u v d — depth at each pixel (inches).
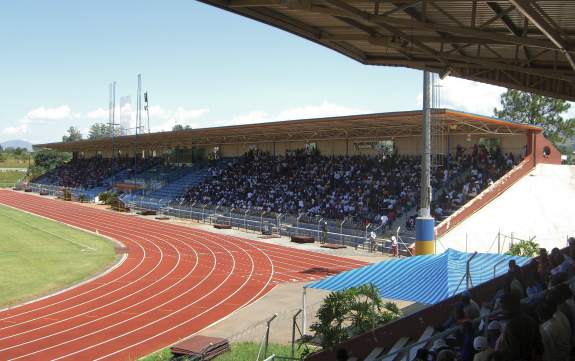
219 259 1307.8
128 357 659.4
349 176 1815.9
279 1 323.3
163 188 2630.4
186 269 1187.9
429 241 972.6
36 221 2066.9
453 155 1646.2
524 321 229.9
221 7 350.9
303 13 389.4
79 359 652.1
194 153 2864.2
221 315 835.4
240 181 2252.7
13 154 7465.6
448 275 593.0
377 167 1776.6
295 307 862.5
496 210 1336.1
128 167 3316.9
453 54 482.9
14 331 758.5
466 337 303.6
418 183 1555.1
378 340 471.2
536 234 1289.4
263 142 2406.5
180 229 1865.2
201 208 2196.1
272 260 1293.1
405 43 450.3
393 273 640.4
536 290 371.2
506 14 386.9
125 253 1389.0
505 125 1449.3
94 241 1583.4
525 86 561.3
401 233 1384.1
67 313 848.9
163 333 752.3
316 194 1802.4
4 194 3553.2
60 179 3811.5
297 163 2128.4
